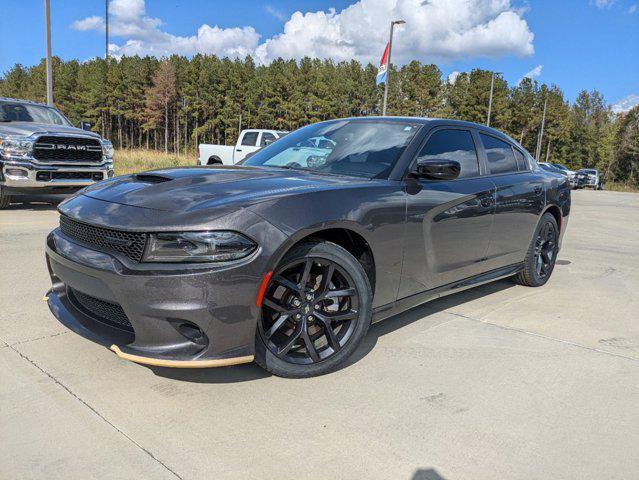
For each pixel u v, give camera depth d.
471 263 3.78
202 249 2.28
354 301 2.80
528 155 4.84
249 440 2.13
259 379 2.68
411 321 3.74
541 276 4.88
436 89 72.19
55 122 9.61
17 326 3.25
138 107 88.50
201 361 2.30
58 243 2.71
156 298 2.24
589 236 9.10
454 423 2.33
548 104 71.56
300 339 2.75
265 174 3.03
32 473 1.87
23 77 95.19
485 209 3.79
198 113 85.12
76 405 2.35
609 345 3.42
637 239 8.97
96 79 87.25
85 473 1.88
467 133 3.95
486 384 2.75
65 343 3.02
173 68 83.88
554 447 2.17
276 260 2.40
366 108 79.44
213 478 1.88
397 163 3.23
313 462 2.00
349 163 3.34
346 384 2.67
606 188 67.06
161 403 2.40
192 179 2.80
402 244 3.05
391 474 1.95
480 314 3.99
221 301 2.28
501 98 67.50
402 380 2.75
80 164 8.52
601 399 2.63
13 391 2.45
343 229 2.77
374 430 2.25
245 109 84.31
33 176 8.02
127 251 2.35
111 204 2.57
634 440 2.25
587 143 78.50
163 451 2.04
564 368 3.00
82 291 2.53
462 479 1.93
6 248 5.45
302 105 78.62
